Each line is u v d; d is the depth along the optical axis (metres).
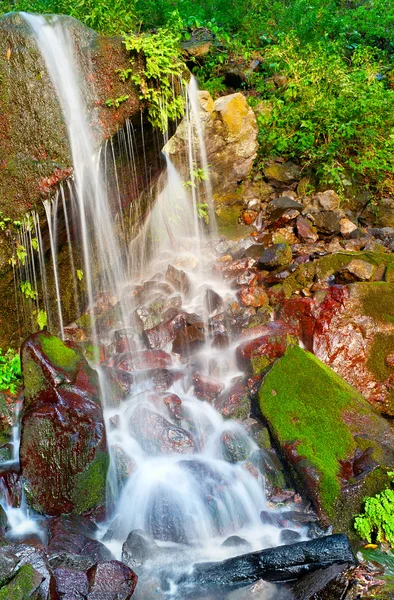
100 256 7.67
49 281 7.13
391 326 7.21
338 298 7.37
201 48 11.07
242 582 4.93
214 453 6.41
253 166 10.08
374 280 7.91
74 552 5.06
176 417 6.54
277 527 5.73
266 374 6.71
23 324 7.09
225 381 7.10
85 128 6.70
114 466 5.96
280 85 11.09
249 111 9.23
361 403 6.64
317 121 10.28
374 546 5.43
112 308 7.81
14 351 7.07
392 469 5.82
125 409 6.53
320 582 4.79
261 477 6.15
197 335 7.45
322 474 5.78
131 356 7.18
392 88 12.00
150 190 8.24
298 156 10.23
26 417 5.62
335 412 6.44
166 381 6.91
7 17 6.38
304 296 7.91
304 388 6.60
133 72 6.86
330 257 8.21
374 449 6.05
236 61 11.27
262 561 4.98
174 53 7.23
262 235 9.25
